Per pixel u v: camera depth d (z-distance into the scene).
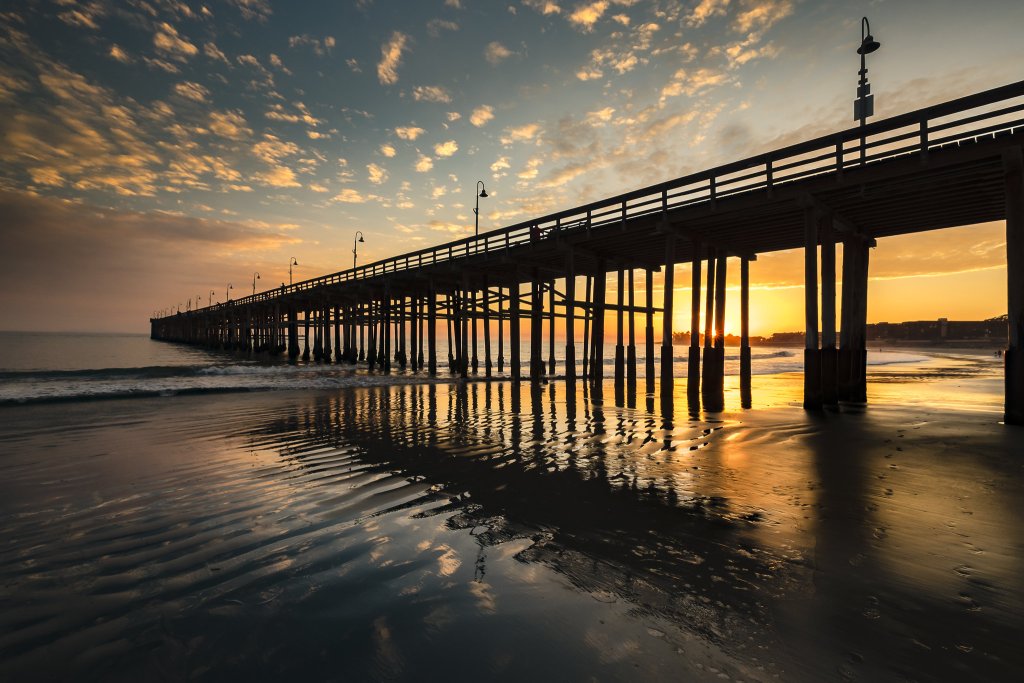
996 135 9.00
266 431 8.86
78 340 114.88
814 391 11.91
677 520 4.33
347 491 5.23
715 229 15.55
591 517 4.42
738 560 3.47
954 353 73.75
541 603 2.88
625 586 3.09
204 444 7.70
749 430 8.99
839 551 3.61
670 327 14.99
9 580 3.19
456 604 2.86
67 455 6.89
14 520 4.30
